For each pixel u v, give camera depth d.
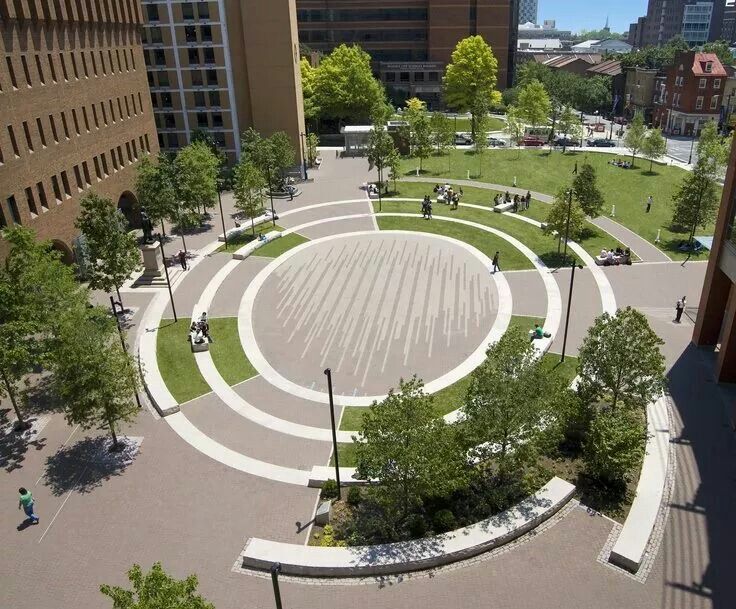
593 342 23.98
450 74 95.50
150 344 33.94
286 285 41.53
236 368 31.77
